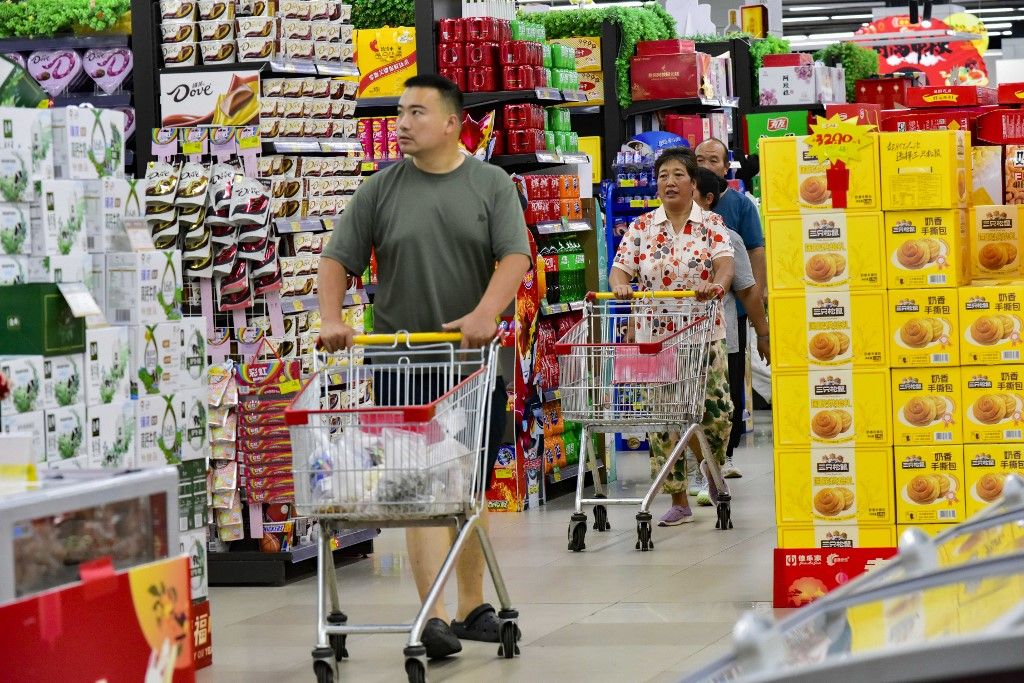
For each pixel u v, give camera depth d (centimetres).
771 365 712
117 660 359
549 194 1152
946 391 696
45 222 578
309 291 894
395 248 670
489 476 636
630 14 1450
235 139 873
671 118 1496
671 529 1002
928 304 695
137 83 931
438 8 1189
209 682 638
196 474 674
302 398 616
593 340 972
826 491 710
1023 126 838
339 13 984
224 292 858
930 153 690
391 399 669
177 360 667
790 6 3916
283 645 705
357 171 977
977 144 848
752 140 1792
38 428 560
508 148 1167
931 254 694
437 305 666
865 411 704
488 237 667
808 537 714
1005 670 164
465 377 662
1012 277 757
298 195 898
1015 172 800
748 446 1429
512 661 654
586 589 809
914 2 3338
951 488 699
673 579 827
